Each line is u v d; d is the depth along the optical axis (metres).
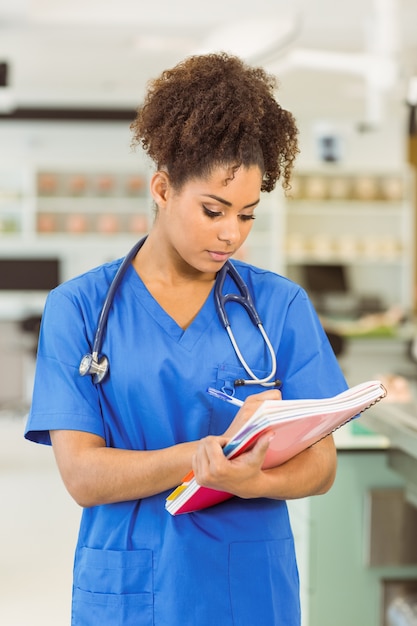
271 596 1.50
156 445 1.50
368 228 10.60
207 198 1.35
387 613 3.00
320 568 3.00
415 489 2.61
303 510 3.04
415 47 8.25
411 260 10.43
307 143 10.68
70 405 1.47
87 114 9.83
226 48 5.72
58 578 3.97
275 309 1.59
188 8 7.07
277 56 5.88
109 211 10.28
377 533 3.00
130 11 7.07
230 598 1.48
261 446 1.23
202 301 1.56
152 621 1.47
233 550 1.49
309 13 7.28
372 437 3.11
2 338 8.80
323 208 10.46
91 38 7.63
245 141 1.34
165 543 1.47
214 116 1.34
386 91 5.69
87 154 10.24
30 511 5.12
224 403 1.52
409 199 10.46
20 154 10.19
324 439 1.51
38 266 10.03
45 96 9.81
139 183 10.27
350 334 7.73
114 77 9.34
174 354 1.51
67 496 5.48
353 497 3.01
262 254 10.53
